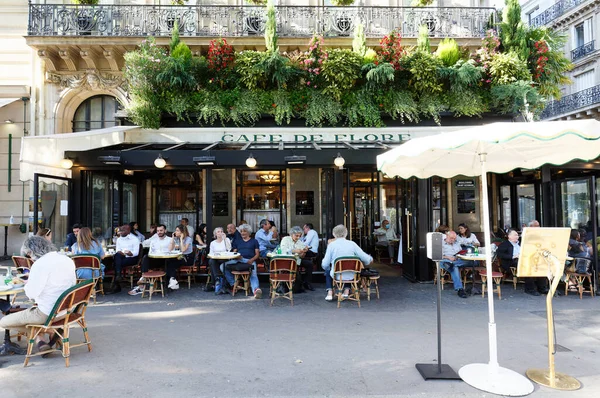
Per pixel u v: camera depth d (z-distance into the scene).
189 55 10.11
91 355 4.43
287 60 10.02
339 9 11.63
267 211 11.66
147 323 5.71
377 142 9.91
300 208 11.61
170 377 3.85
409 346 4.72
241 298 7.36
